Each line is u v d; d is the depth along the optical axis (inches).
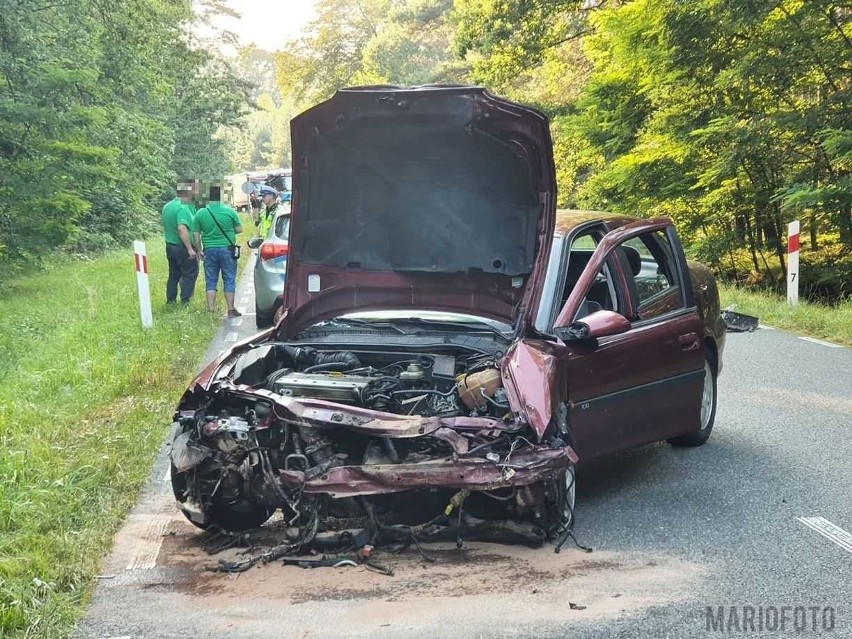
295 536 202.7
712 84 770.2
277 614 175.8
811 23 684.7
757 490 249.8
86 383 379.2
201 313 588.4
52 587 185.0
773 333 524.7
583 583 189.5
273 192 946.1
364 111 212.4
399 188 225.1
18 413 321.4
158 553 209.0
